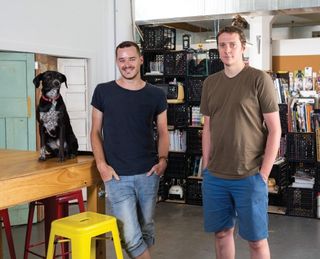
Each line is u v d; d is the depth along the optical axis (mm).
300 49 8875
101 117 2791
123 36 6324
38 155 2812
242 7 5965
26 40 5008
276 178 5512
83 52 5781
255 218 2682
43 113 2480
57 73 2449
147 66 6180
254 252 2775
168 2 6352
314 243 4328
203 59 5773
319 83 7078
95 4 5945
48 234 3066
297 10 5789
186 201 5910
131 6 6445
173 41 6125
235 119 2658
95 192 2727
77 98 5840
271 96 2617
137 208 2801
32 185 2219
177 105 5914
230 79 2715
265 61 8594
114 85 2719
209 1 6137
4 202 2080
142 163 2686
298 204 5277
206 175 2863
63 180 2418
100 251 2760
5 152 2971
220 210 2824
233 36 2631
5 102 4867
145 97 2701
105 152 2713
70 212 5266
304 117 5262
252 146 2670
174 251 4066
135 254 2678
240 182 2678
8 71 4871
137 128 2678
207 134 2938
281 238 4477
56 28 5391
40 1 5160
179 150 5969
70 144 2607
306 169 5582
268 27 8688
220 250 2957
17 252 4027
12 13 4844
